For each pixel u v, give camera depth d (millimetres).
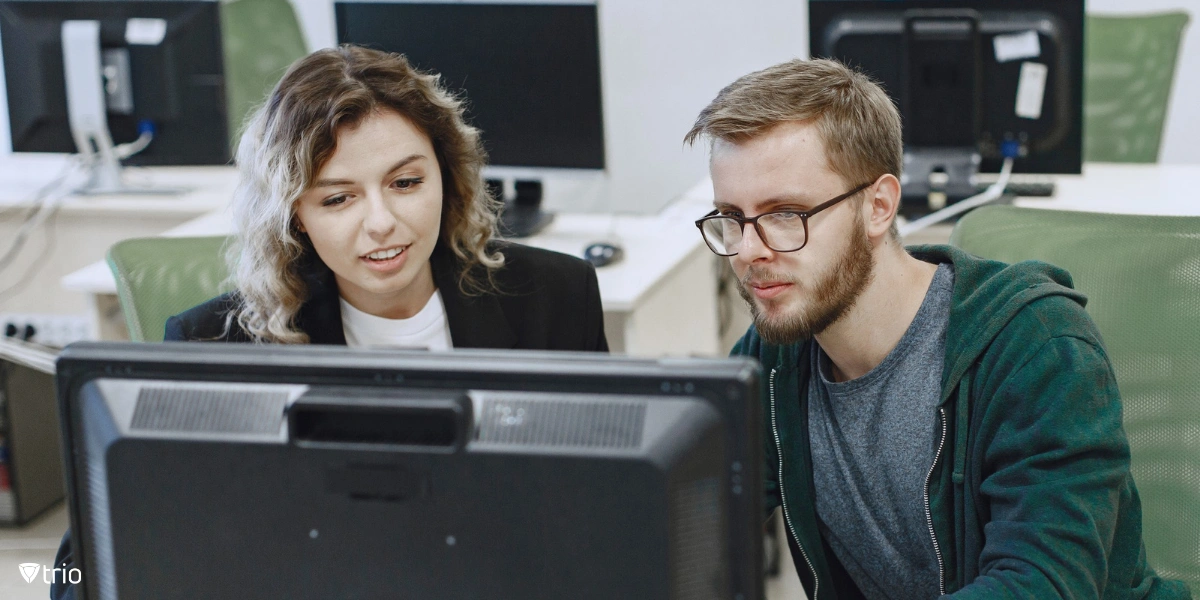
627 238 2875
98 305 2814
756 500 795
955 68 2822
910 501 1298
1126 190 3029
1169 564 1451
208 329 1523
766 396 1405
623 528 791
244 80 3764
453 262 1584
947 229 2855
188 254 1783
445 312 1584
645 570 792
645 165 4469
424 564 827
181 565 864
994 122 2885
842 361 1309
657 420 790
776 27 4227
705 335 3049
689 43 4312
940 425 1247
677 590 793
